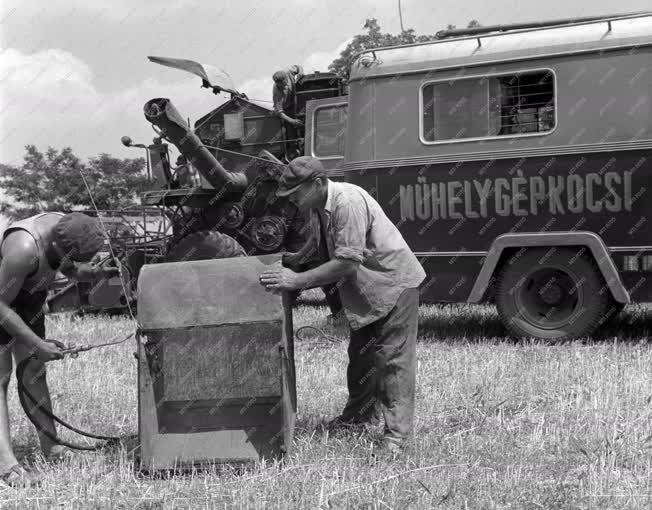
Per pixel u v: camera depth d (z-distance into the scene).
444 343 9.27
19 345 5.03
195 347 5.09
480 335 9.91
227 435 5.00
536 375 7.22
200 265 4.87
